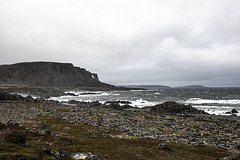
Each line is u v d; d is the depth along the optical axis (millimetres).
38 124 44500
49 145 23000
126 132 41500
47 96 179250
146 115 71625
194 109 87875
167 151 27422
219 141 34750
